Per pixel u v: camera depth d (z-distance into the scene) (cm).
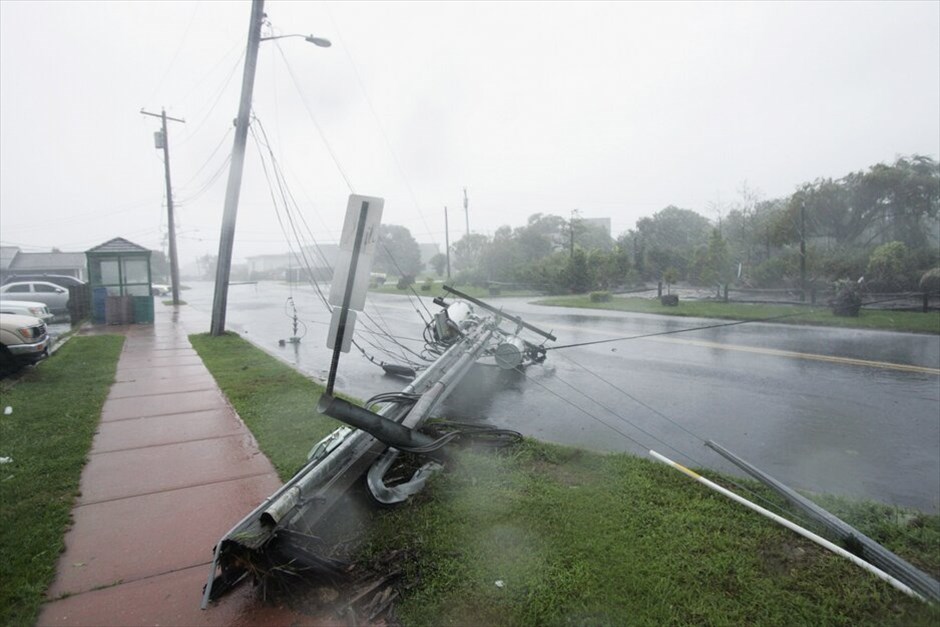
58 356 1153
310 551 302
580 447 537
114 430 619
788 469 505
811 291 2192
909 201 2608
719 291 2505
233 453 539
